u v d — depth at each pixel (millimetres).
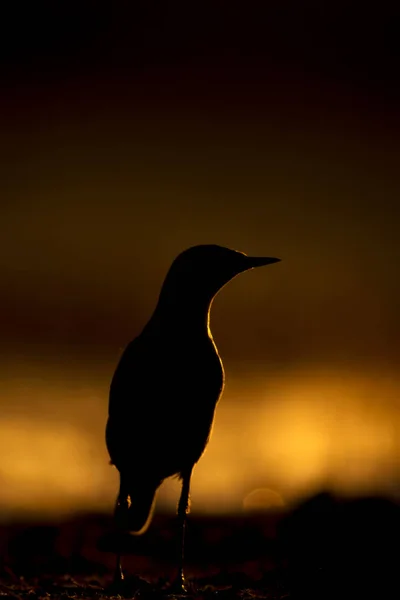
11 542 11711
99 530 12234
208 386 8281
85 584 9078
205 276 8383
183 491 8469
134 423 8234
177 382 8195
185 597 8133
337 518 10695
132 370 8289
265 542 11164
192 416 8242
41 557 10898
